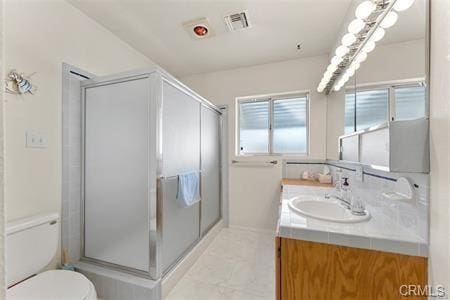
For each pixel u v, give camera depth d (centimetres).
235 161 296
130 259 157
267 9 178
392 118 112
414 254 85
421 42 89
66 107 165
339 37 206
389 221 109
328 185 218
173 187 175
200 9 179
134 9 178
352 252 93
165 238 165
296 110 284
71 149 167
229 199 299
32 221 131
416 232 91
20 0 139
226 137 301
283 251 103
